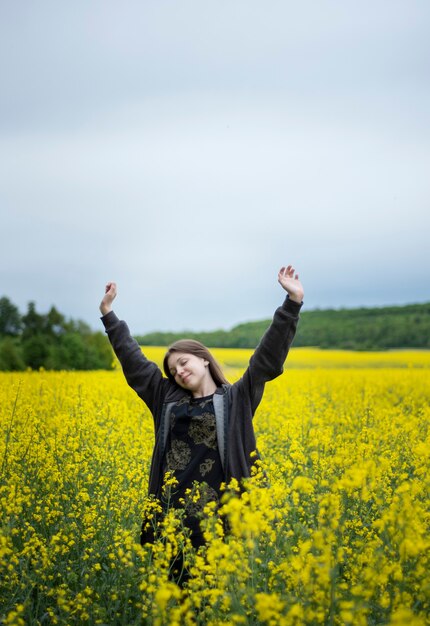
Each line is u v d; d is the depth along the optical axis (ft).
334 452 24.31
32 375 62.08
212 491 16.31
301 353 131.54
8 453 23.84
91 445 27.66
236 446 16.62
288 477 20.44
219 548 12.60
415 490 15.29
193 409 16.89
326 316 229.25
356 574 13.76
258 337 186.29
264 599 11.23
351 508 17.54
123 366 18.31
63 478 22.11
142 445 28.68
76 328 131.75
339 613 12.39
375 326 191.42
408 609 12.00
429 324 190.39
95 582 16.35
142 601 15.08
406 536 12.80
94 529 18.31
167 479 16.58
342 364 106.32
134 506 19.85
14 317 161.58
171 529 14.34
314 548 13.08
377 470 14.05
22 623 13.28
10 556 16.17
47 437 28.96
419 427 30.89
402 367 102.01
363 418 32.96
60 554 17.70
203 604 13.65
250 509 12.83
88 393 45.01
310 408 41.27
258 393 17.08
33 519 19.25
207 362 17.26
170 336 189.16
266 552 14.97
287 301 16.87
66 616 15.30
